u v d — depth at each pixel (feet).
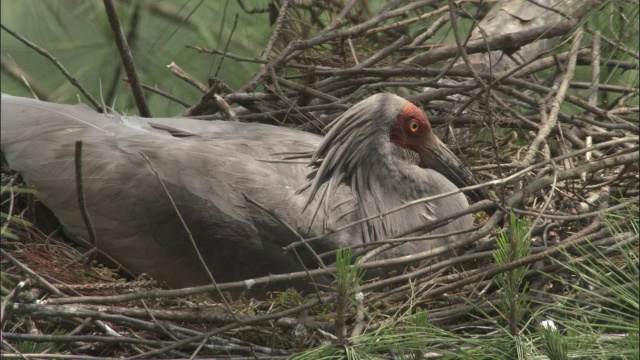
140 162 37.99
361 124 39.88
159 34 51.13
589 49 47.42
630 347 29.19
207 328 34.14
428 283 33.42
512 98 48.24
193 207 37.35
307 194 38.19
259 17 51.31
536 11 46.85
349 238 37.88
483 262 38.14
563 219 35.88
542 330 30.37
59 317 31.14
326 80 44.09
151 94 50.80
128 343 31.48
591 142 43.73
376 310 33.12
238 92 43.57
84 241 38.27
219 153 38.50
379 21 45.37
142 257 37.81
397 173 39.99
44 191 38.40
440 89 44.11
